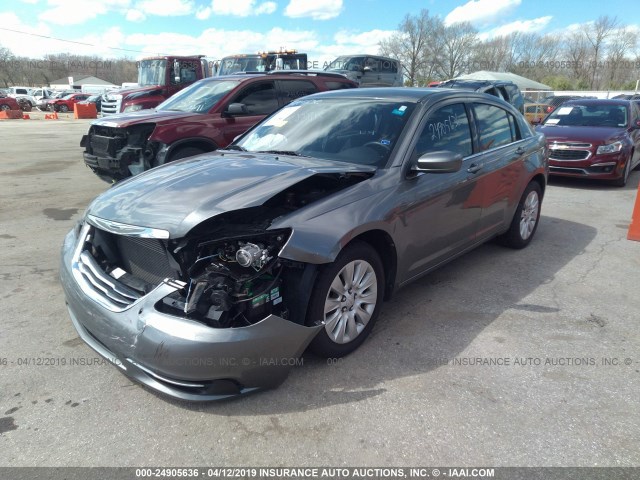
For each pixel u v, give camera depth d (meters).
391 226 3.28
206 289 2.57
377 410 2.70
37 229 6.06
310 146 3.87
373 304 3.32
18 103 40.97
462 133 4.18
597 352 3.32
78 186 8.84
